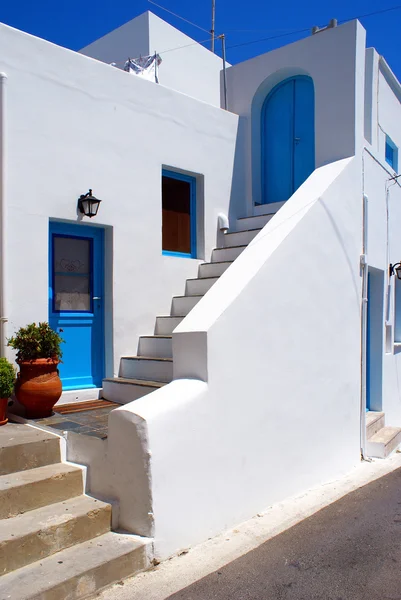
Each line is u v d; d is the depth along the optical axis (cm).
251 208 884
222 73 937
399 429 854
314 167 862
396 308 1067
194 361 448
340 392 670
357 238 749
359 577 374
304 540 436
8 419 538
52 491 411
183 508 409
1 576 335
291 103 896
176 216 791
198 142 798
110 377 666
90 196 627
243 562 394
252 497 487
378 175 881
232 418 465
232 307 472
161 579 365
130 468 397
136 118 704
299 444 568
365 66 886
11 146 570
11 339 536
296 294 575
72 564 349
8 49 571
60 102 618
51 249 629
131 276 689
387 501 543
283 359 545
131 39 1159
